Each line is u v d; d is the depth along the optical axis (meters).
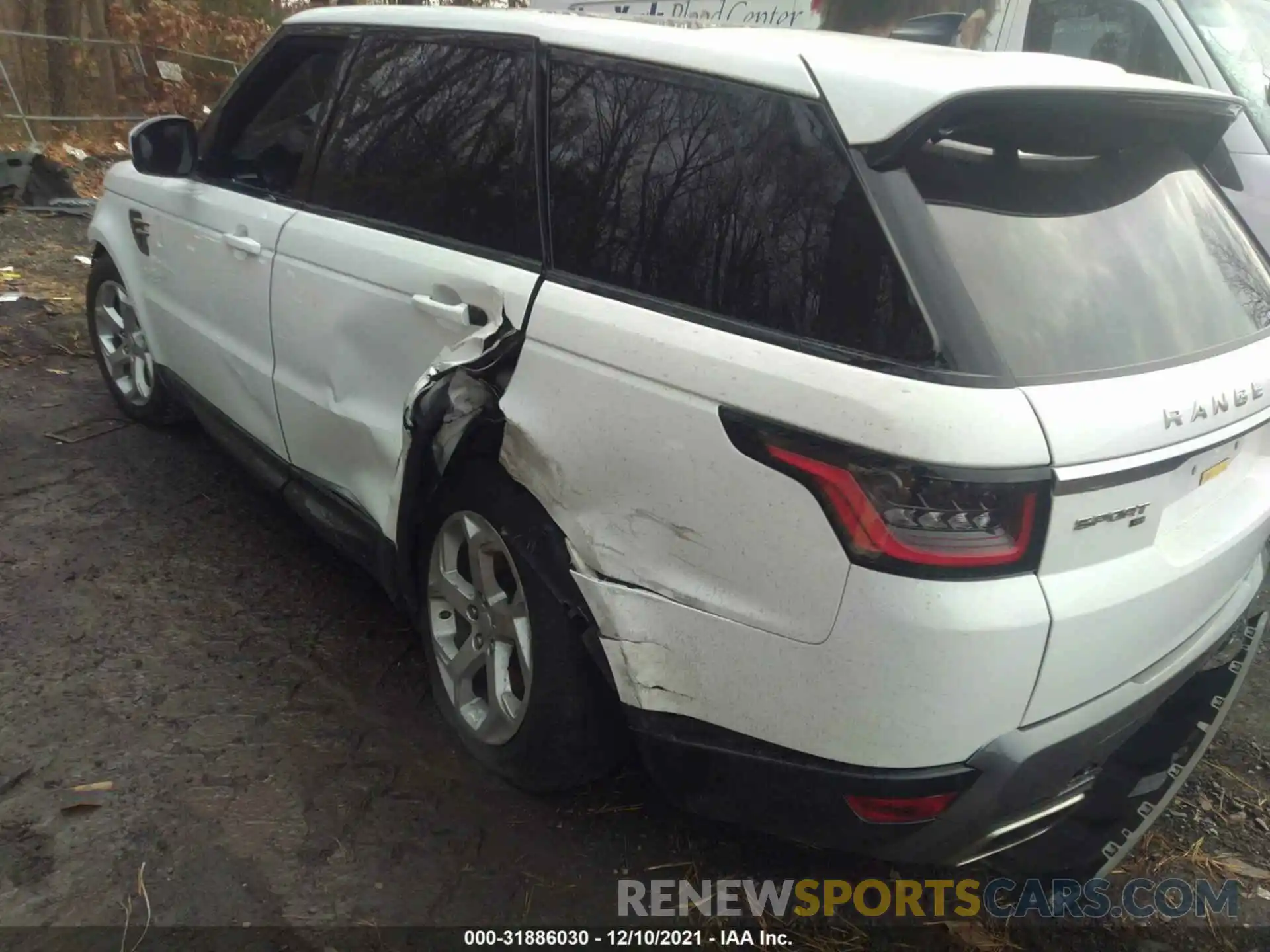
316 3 14.70
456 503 2.69
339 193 3.20
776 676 2.04
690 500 2.11
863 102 2.00
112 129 12.15
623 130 2.41
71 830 2.50
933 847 2.05
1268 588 4.12
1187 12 5.05
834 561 1.90
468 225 2.74
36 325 6.00
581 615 2.37
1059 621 1.90
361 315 2.98
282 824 2.59
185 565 3.72
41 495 4.11
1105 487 1.92
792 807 2.12
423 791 2.76
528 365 2.42
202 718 2.94
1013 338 1.93
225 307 3.71
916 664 1.85
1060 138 2.23
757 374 2.00
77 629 3.28
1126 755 2.71
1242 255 2.60
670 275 2.25
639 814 2.76
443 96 2.91
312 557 3.86
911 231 1.93
